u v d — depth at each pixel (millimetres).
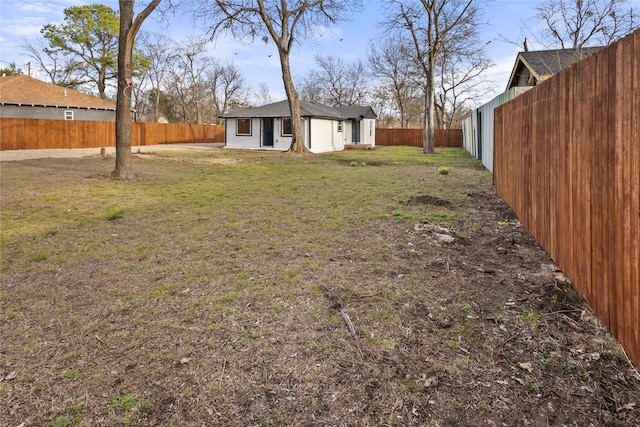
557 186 3672
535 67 12125
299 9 18781
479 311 2955
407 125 47844
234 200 7402
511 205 6336
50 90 26156
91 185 8891
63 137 21156
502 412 1938
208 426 1892
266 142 23078
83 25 35469
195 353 2492
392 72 40062
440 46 21031
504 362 2334
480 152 15906
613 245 2375
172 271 3900
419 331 2697
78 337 2715
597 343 2488
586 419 1874
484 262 3986
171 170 11789
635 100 2033
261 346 2555
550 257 3992
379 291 3334
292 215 6172
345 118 26203
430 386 2141
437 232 5043
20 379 2266
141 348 2562
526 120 5125
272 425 1891
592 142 2691
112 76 38062
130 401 2062
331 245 4633
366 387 2145
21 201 7180
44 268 4035
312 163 14758
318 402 2039
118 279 3729
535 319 2809
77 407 2027
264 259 4203
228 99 52094
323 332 2707
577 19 8945
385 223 5566
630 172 2117
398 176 10758
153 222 5812
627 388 2076
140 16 9289
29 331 2807
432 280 3547
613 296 2395
